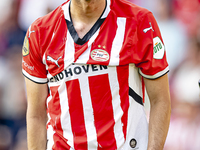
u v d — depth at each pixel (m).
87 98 9.12
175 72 21.34
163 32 23.59
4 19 26.02
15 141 21.97
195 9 24.16
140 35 9.21
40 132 10.16
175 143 18.17
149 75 9.22
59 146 9.59
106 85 9.07
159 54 9.34
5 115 22.22
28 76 9.88
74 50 9.21
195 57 20.77
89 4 9.12
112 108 9.12
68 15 9.53
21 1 26.50
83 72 9.09
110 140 9.15
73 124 9.28
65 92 9.30
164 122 9.34
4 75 22.78
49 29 9.55
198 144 17.84
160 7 24.47
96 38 9.20
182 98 19.33
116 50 9.09
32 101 10.05
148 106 13.22
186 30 23.45
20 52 24.52
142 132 9.45
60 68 9.24
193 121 18.48
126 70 9.14
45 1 26.64
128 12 9.41
